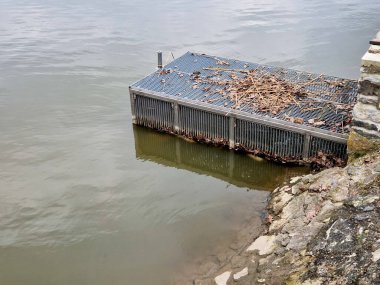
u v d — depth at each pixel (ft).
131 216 34.88
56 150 43.50
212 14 86.33
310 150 37.76
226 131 41.11
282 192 34.81
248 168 41.11
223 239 31.60
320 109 39.68
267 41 70.74
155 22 82.33
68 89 56.03
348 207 26.86
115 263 30.45
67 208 35.83
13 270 30.22
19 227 33.94
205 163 43.11
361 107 31.30
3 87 56.59
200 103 41.16
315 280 22.81
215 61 50.11
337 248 24.08
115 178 39.63
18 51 69.05
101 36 75.41
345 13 84.07
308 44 69.00
